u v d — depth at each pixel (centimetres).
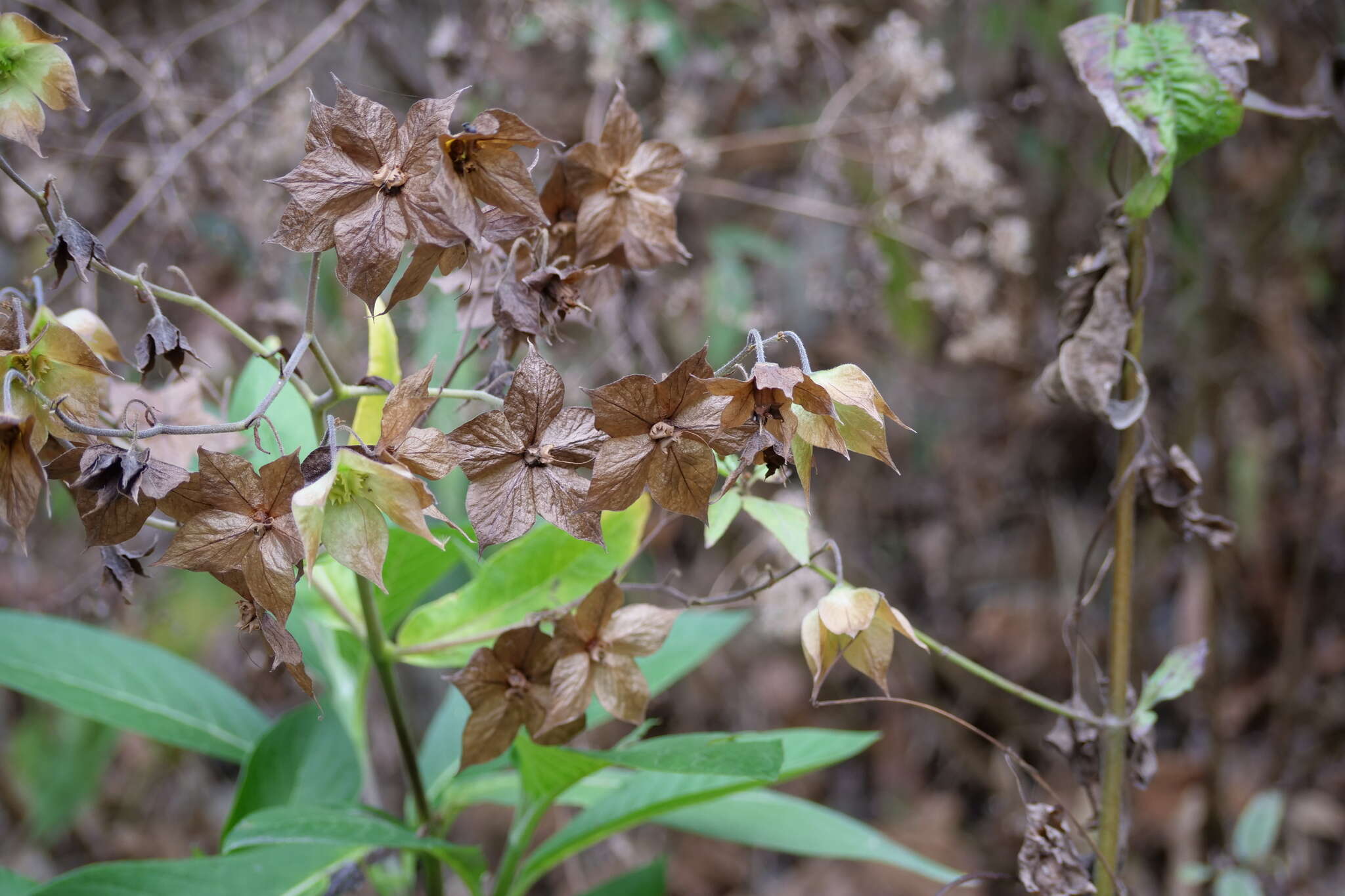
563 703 81
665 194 85
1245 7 164
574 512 77
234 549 75
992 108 173
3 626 96
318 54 151
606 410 75
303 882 88
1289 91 169
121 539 75
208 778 183
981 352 148
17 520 75
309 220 76
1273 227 170
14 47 80
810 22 152
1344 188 173
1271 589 179
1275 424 186
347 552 75
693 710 181
